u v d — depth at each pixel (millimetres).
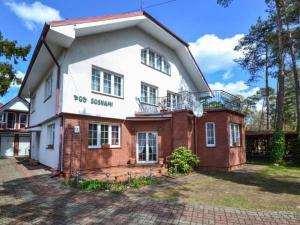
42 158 15180
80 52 12266
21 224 5082
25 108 29297
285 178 10883
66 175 10703
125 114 14375
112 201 6785
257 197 7398
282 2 16859
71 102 11562
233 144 14562
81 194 7582
